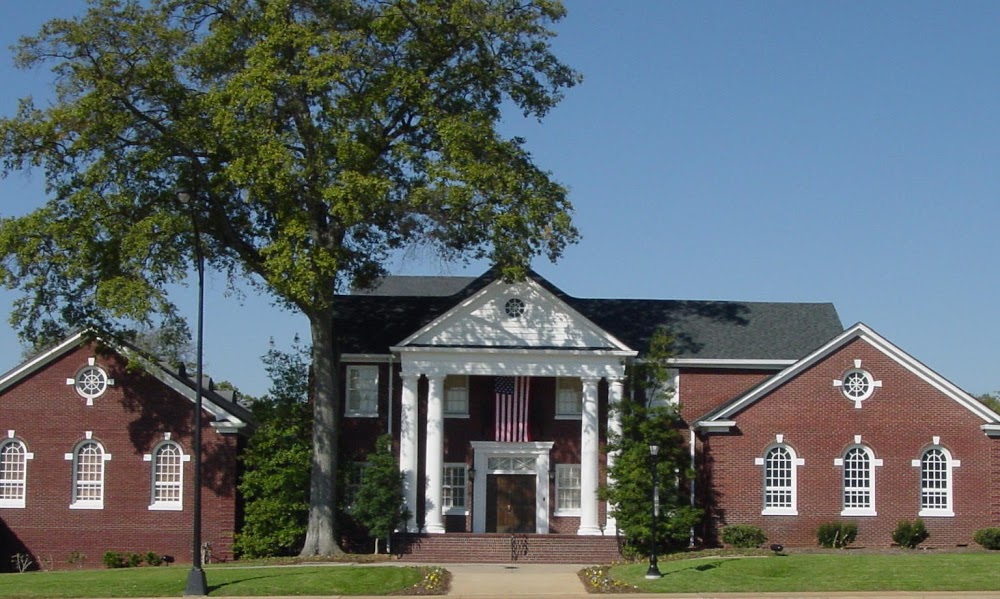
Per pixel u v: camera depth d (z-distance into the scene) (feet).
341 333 188.55
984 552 164.86
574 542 171.22
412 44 158.81
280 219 153.79
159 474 174.60
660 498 170.60
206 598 124.67
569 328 177.68
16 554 172.45
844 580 127.85
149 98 155.94
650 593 125.08
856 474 175.22
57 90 154.30
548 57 165.89
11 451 175.22
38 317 160.15
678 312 198.59
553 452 186.09
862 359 176.55
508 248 154.71
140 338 216.13
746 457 174.70
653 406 184.85
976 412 175.83
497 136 157.28
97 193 156.66
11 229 152.87
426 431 183.52
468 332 177.68
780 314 198.39
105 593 126.72
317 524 169.17
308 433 179.83
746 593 122.93
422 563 163.43
